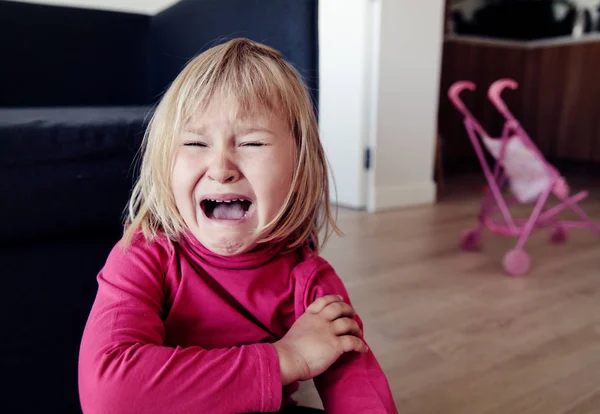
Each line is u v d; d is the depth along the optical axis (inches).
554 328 48.8
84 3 72.7
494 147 66.4
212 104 20.0
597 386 39.4
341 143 95.7
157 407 18.1
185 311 22.2
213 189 19.7
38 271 29.4
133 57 64.0
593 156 140.6
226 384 18.6
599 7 146.4
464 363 42.1
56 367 30.9
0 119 28.5
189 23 48.8
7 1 55.6
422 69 96.0
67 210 29.1
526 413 35.9
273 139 20.2
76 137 28.6
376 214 91.4
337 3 90.9
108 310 20.4
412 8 91.6
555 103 147.5
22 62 57.2
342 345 20.5
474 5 147.6
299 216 22.6
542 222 73.2
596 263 67.4
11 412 29.6
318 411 23.0
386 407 20.6
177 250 23.1
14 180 27.3
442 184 117.5
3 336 28.9
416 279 60.4
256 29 37.4
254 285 22.7
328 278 24.5
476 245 72.7
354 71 90.4
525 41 154.6
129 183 30.9
